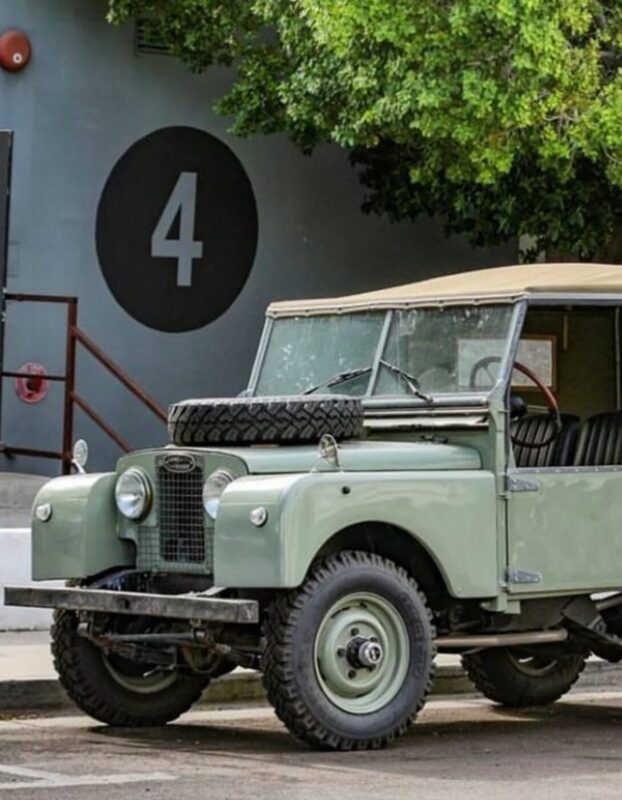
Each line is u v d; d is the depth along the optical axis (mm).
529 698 15945
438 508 13406
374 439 14398
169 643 13469
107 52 24984
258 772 12203
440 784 11766
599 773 12359
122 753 13164
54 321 24734
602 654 15070
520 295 14062
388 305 14844
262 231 26219
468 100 19781
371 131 21766
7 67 24312
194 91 25594
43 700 15609
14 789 11453
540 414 15078
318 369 15148
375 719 13219
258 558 12734
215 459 13438
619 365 15578
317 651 13000
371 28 19984
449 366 14305
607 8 20766
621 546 14328
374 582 13164
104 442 24984
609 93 20312
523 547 13820
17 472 24297
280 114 23953
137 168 25297
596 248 23312
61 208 24766
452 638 13836
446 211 25438
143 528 13977
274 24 23766
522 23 19438
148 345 25516
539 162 21438
